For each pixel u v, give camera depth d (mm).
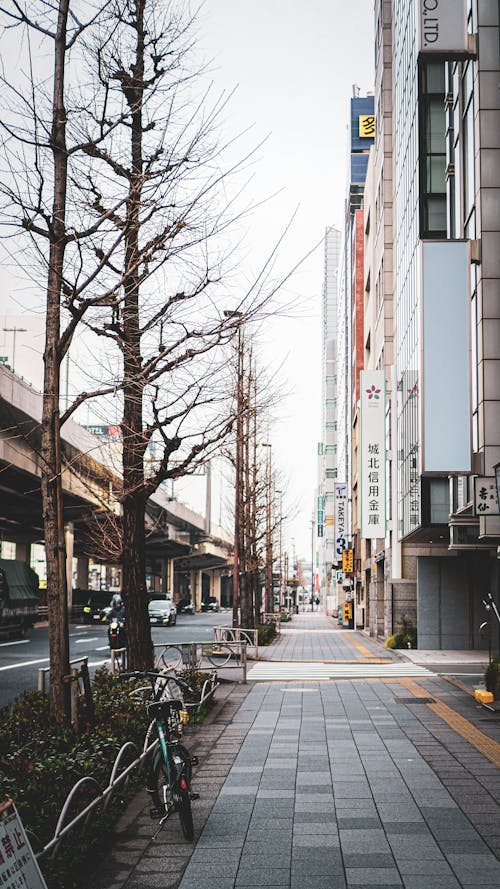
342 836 6938
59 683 8961
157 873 6090
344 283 80062
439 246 18656
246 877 5973
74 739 8266
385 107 41562
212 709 14906
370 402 38188
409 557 34188
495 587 29984
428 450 18328
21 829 4332
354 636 44250
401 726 12812
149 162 9289
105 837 6945
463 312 18562
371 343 50562
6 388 30859
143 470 12539
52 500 9031
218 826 7273
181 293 9938
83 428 39812
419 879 5863
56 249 8789
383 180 41250
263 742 11453
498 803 7977
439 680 20250
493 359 18078
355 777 9172
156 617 52500
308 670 23172
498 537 17844
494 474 17750
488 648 31031
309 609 157750
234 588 32031
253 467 39062
